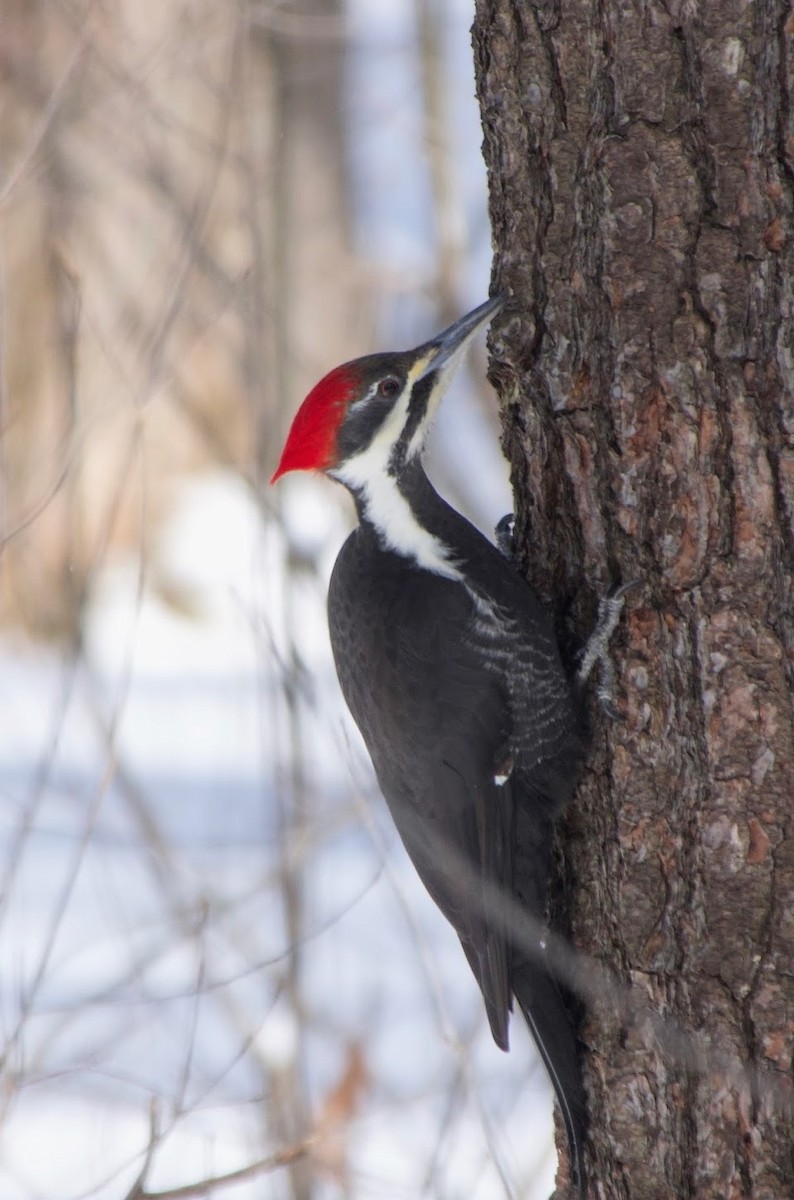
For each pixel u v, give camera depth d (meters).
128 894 13.41
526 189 8.02
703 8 7.16
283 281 16.67
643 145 7.36
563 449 8.07
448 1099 10.62
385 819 14.62
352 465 9.41
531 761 8.59
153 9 16.92
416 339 19.16
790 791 7.25
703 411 7.33
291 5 18.02
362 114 23.11
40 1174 10.80
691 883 7.53
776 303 7.11
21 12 16.58
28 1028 11.16
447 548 9.24
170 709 19.09
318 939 12.85
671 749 7.66
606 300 7.57
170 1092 11.02
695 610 7.45
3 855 13.77
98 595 22.64
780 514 7.19
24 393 16.75
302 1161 10.43
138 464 23.05
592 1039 8.01
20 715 16.41
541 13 7.83
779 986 7.26
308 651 15.15
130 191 17.48
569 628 8.28
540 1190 10.88
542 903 8.65
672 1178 7.62
